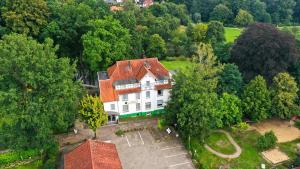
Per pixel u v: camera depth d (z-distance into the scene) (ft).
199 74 233.55
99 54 269.85
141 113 260.21
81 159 185.16
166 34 370.12
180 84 232.12
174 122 237.45
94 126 220.64
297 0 524.93
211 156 220.84
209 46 267.39
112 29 285.84
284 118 256.11
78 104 224.94
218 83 254.68
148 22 374.02
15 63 199.93
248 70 276.21
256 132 246.06
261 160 219.61
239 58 278.26
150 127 246.06
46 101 202.18
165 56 354.95
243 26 489.26
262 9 500.33
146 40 340.59
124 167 208.03
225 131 245.65
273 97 248.73
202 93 223.10
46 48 213.25
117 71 256.11
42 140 206.80
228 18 501.97
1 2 300.40
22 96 202.28
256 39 269.64
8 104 194.70
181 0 533.96
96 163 178.60
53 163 201.98
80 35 299.17
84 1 333.42
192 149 222.07
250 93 243.19
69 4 318.24
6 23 284.41
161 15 436.35
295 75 279.49
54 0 335.47
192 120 217.15
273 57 266.57
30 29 288.30
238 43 284.20
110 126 247.09
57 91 202.90
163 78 254.68
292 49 266.98
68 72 219.61
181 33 378.53
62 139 230.48
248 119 257.55
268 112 247.29
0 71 201.77
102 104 231.09
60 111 206.28
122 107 253.03
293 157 222.48
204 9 515.09
